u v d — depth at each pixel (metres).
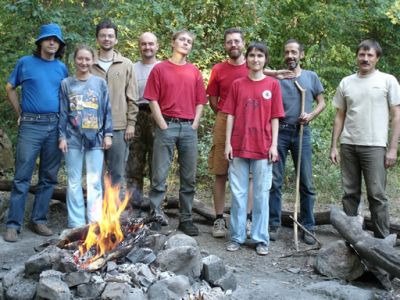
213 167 5.43
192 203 5.57
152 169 5.36
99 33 5.29
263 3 9.19
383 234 4.88
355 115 4.83
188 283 3.69
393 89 4.72
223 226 5.48
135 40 8.22
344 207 5.07
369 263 4.17
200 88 5.35
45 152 5.20
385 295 3.96
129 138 5.41
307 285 4.09
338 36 10.83
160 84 5.19
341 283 4.19
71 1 8.08
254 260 4.75
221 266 3.94
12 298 3.70
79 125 5.05
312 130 8.19
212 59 8.73
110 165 5.43
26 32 7.89
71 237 4.20
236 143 4.92
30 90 5.07
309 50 10.06
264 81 4.89
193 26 8.38
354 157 4.93
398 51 11.89
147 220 4.45
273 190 5.32
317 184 7.58
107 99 5.17
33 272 3.84
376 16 10.85
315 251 4.95
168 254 3.88
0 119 8.59
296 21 10.49
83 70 5.04
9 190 6.25
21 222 5.20
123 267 3.80
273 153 4.83
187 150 5.32
